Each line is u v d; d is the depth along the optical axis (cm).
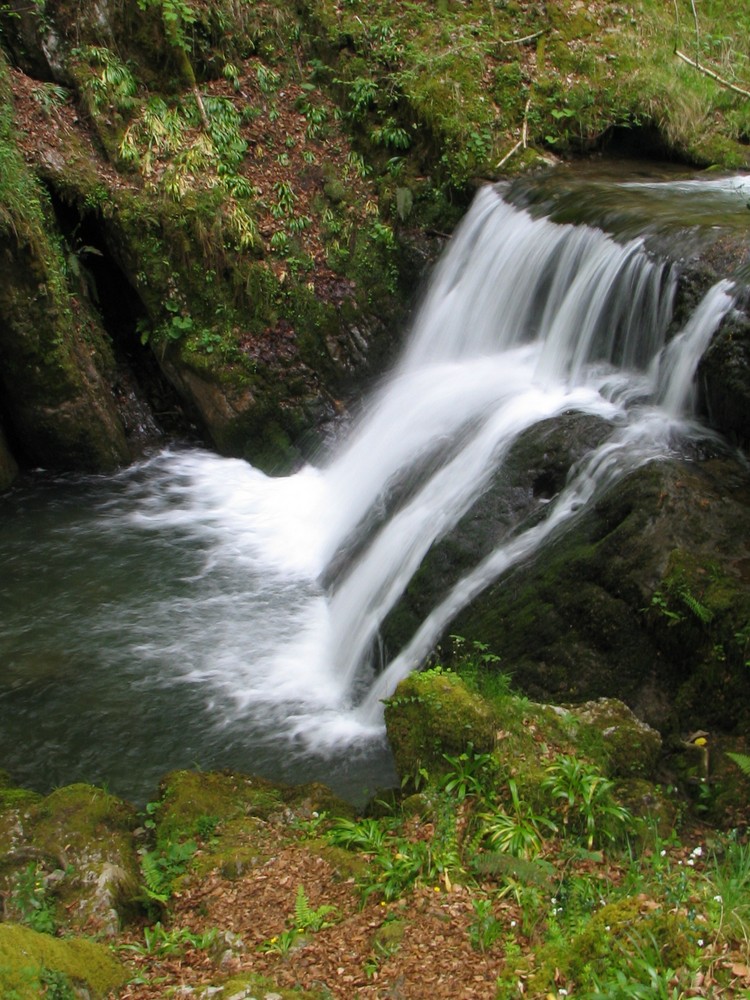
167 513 905
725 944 360
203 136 1019
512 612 586
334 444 970
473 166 1011
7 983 341
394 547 716
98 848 460
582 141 1059
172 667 680
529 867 411
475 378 844
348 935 395
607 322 766
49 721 624
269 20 1090
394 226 1034
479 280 932
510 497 663
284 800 518
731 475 592
